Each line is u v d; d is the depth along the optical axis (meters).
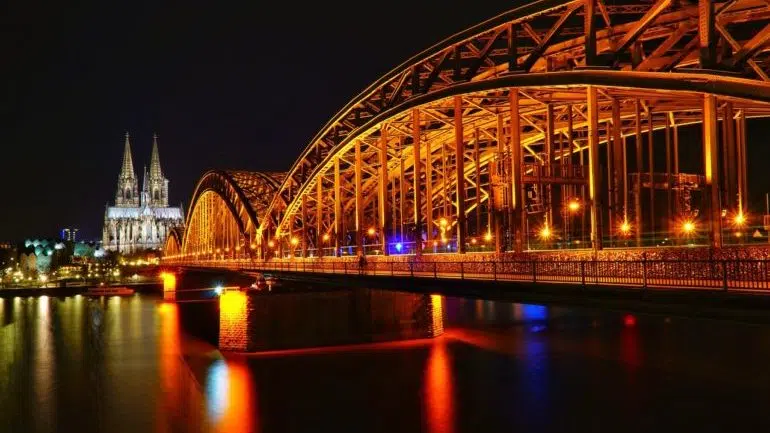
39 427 41.75
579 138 65.12
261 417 42.97
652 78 33.59
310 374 54.91
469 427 39.44
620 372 52.00
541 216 51.12
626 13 38.19
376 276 46.50
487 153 76.56
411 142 73.38
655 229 52.66
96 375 57.59
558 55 45.16
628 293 25.75
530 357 59.41
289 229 92.75
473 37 47.34
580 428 38.25
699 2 31.12
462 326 80.69
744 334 67.19
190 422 42.12
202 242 166.00
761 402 42.09
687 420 38.94
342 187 81.81
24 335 88.38
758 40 29.50
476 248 57.72
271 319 66.81
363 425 40.69
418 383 50.75
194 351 69.19
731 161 43.22
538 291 30.38
